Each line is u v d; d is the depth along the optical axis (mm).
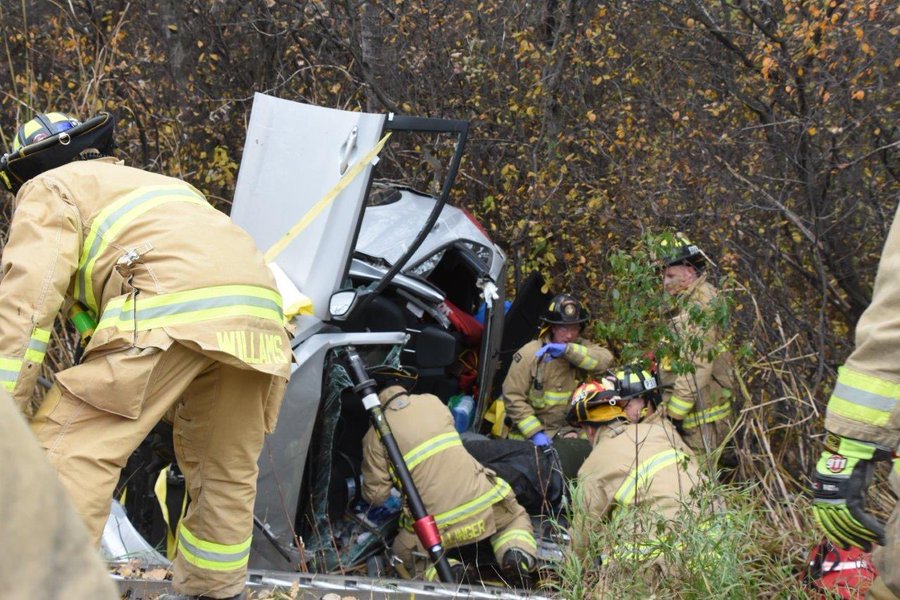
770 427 5961
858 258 6777
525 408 6836
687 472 4582
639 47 7996
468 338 6578
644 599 3826
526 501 5574
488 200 7820
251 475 3844
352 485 5562
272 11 9062
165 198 3645
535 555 5129
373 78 8453
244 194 5773
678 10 7488
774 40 6789
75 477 3285
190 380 3516
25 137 3877
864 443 2939
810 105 6762
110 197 3584
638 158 7500
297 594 4234
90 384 3330
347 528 5551
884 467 5324
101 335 3379
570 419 5844
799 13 6703
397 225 6281
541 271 7531
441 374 5961
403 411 5285
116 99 8422
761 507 5082
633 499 4672
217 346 3379
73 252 3449
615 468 4840
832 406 2977
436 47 8469
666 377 6051
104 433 3363
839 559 4098
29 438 1006
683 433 5957
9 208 7574
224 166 8211
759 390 6141
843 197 6711
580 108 8000
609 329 5258
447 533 5055
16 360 3250
